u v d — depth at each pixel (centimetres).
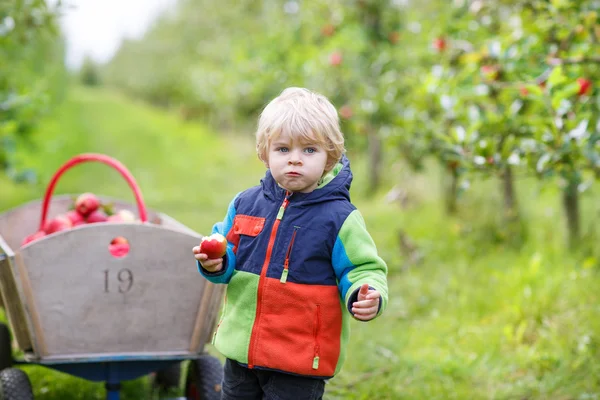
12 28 525
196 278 295
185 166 1675
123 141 2198
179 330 296
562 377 359
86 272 281
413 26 826
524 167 409
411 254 616
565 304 436
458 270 557
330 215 223
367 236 222
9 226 404
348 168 236
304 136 215
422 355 409
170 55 3647
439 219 754
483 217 691
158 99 4553
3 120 625
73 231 278
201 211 1021
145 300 290
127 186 1279
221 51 1784
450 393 353
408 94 714
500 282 495
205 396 299
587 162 393
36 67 1016
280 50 1105
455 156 404
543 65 435
